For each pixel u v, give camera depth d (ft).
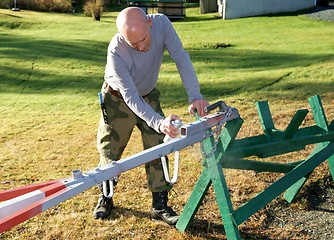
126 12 9.61
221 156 9.82
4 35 55.67
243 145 10.34
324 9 63.98
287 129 10.46
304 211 12.91
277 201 13.23
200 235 11.52
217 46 44.19
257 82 29.30
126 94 9.99
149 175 11.84
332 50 37.81
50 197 7.08
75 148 19.03
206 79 31.71
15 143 20.12
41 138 20.79
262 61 36.83
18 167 16.81
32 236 11.68
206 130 9.20
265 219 12.41
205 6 77.82
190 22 64.90
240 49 42.32
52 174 16.11
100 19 74.49
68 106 27.43
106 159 11.76
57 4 87.04
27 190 8.66
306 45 41.22
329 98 24.26
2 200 8.57
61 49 46.14
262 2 65.05
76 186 7.36
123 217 12.49
